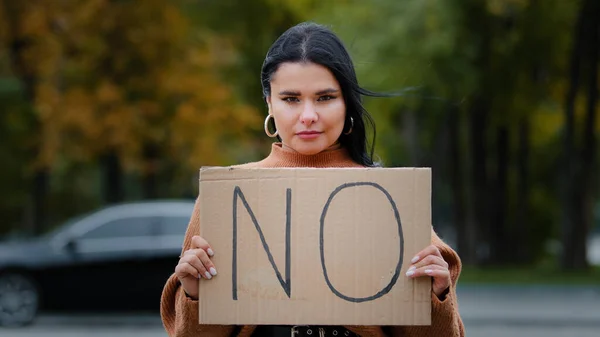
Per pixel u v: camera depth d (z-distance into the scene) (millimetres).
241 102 28812
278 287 3744
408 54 24422
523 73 30891
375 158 4336
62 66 25234
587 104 30984
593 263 38125
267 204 3764
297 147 3914
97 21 25250
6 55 26766
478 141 35094
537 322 18812
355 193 3750
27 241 18516
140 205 17625
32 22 25000
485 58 29312
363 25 24703
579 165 31250
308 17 28391
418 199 3736
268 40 30734
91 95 25188
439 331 3820
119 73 25812
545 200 42688
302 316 3736
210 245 3775
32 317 17406
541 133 38000
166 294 4035
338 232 3744
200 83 26000
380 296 3727
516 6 28109
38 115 25500
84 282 17375
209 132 26062
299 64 3838
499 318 18969
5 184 36312
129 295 17344
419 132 38906
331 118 3873
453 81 25266
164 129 25891
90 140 25297
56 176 43188
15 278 17469
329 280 3740
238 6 30516
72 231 17562
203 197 3791
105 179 35031
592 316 19266
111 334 16453
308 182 3760
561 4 29453
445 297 3768
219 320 3764
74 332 16781
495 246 36375
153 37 25625
